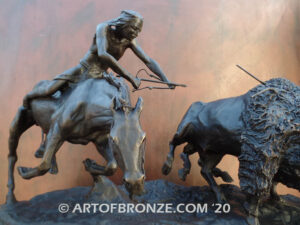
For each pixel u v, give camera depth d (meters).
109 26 2.66
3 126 4.57
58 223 2.52
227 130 2.71
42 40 5.00
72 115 2.54
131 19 2.56
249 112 2.63
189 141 3.20
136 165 1.72
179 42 5.23
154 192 3.30
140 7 5.32
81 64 2.82
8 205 3.00
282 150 2.54
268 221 2.70
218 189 3.02
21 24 5.04
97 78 2.71
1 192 4.35
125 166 1.72
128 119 1.84
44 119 2.89
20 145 4.52
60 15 5.14
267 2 5.34
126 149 1.75
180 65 5.12
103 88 2.56
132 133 1.79
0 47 4.92
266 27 5.28
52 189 4.45
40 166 2.60
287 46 5.23
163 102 4.93
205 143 2.96
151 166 4.67
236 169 4.75
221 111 2.83
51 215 2.69
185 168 3.36
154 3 5.36
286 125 2.49
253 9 5.35
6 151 4.50
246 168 2.55
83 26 5.10
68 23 5.11
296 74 5.13
